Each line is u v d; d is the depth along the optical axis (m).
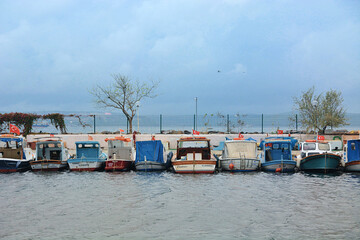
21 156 34.00
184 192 23.97
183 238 15.93
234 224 17.62
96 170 32.69
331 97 53.53
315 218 18.42
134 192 24.08
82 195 23.42
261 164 32.59
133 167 34.09
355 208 20.11
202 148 33.16
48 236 16.25
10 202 21.78
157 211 19.77
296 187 25.36
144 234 16.41
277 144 33.03
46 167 32.66
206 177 29.33
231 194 23.39
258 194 23.36
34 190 24.94
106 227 17.31
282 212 19.45
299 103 54.00
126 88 56.91
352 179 28.39
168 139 47.44
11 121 52.31
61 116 53.31
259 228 17.06
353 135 45.03
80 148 33.53
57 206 20.86
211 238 15.88
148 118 55.50
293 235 16.17
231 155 32.91
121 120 56.53
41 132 53.31
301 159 31.72
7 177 30.06
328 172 31.67
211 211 19.70
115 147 33.56
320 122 52.88
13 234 16.52
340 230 16.72
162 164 32.31
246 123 54.66
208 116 54.59
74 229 17.08
